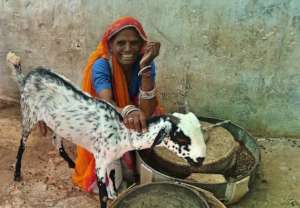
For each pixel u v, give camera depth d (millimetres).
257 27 3393
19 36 3955
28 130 3094
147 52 2537
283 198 3246
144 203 2791
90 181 3145
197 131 2482
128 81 2992
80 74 4012
